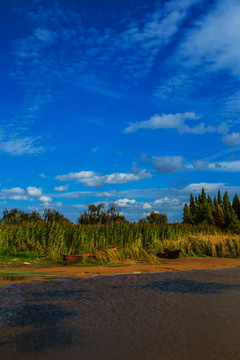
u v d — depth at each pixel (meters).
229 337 3.78
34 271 8.95
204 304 5.32
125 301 5.50
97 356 3.23
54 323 4.26
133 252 12.62
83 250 12.99
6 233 14.05
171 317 4.57
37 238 13.58
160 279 7.85
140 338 3.74
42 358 3.17
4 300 5.45
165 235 17.88
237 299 5.71
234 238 15.84
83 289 6.50
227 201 61.84
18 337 3.74
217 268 10.24
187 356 3.25
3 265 10.07
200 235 16.94
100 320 4.41
